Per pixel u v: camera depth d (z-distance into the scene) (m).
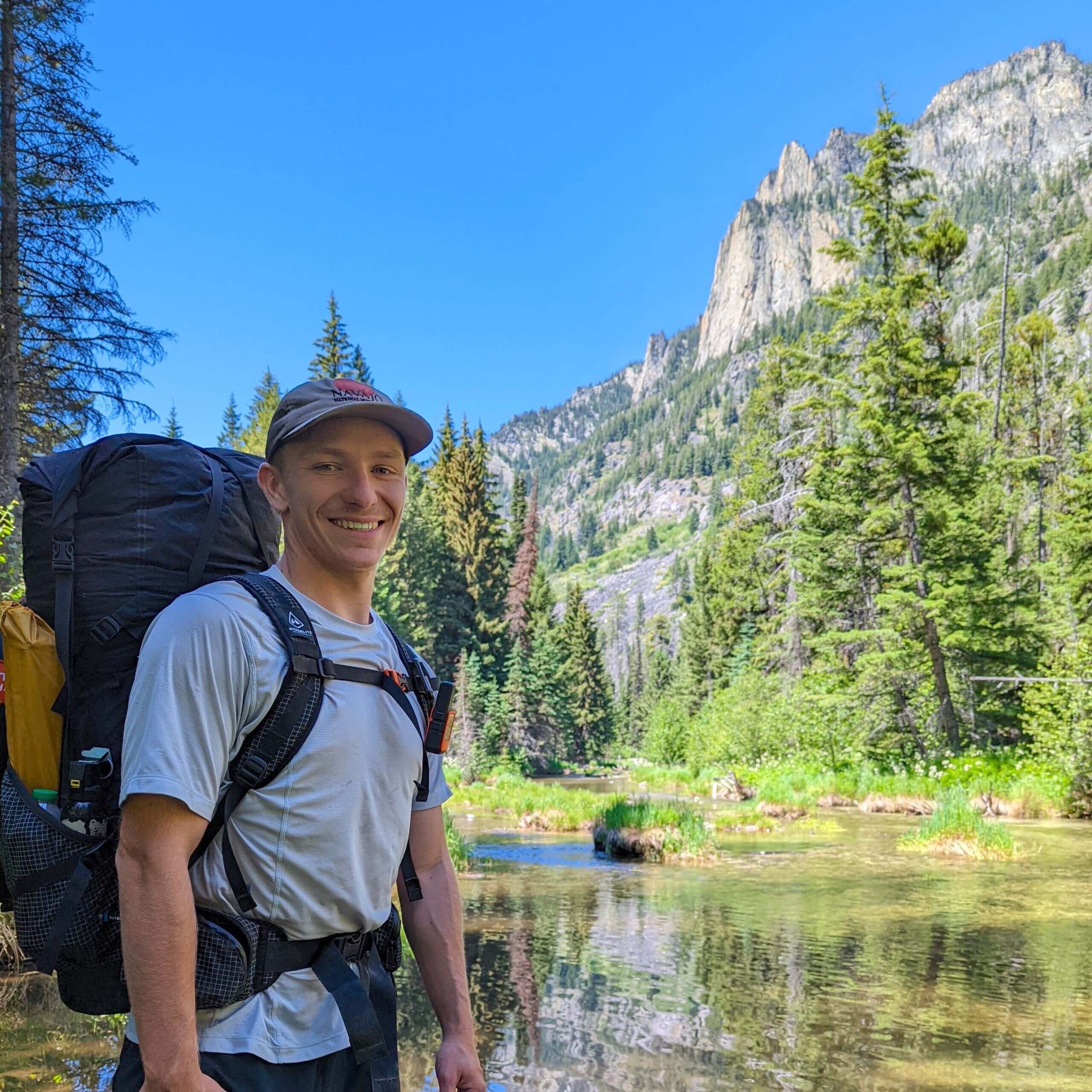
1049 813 19.11
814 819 18.94
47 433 15.20
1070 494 32.00
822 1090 4.50
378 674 1.56
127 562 1.51
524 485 73.50
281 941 1.44
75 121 14.09
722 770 31.17
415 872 1.82
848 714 27.45
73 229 14.20
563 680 68.88
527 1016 5.66
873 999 6.10
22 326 14.09
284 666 1.43
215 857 1.42
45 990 5.28
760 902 9.79
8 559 6.64
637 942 7.82
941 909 9.39
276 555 1.77
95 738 1.48
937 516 25.88
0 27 13.45
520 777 38.25
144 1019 1.25
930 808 20.86
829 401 31.11
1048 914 9.11
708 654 59.72
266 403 47.47
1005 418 43.91
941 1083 4.61
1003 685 26.00
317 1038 1.44
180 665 1.35
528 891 10.57
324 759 1.44
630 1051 5.04
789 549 36.19
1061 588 27.55
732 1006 5.91
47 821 1.42
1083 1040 5.25
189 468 1.60
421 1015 5.42
